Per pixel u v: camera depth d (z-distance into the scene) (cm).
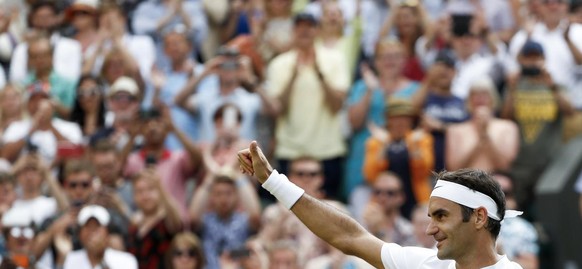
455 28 4078
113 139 3759
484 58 4062
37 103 3950
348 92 4016
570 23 4075
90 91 3975
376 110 3844
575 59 4047
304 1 4472
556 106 3816
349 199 3797
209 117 3906
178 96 3934
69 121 4009
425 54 4109
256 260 3369
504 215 1811
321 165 3841
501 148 3709
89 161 3628
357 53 4166
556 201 3628
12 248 3312
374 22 4341
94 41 4231
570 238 3631
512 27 4334
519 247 3400
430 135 3728
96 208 3269
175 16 4403
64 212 3519
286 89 3866
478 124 3703
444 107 3769
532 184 3728
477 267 1803
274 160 3875
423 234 3444
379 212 3478
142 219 3450
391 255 1872
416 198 3672
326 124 3872
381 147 3716
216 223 3547
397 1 4353
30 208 3519
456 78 4031
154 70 4156
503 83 4053
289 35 4175
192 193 3734
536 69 3828
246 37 4181
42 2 4312
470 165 3697
